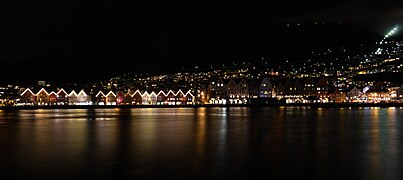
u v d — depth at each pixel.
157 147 47.53
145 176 32.75
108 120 96.25
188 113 135.88
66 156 41.41
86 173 33.69
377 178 32.47
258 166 36.59
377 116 113.50
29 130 69.00
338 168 35.91
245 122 88.25
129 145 49.34
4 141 53.41
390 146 48.84
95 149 45.94
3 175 33.09
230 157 40.88
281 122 88.38
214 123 85.44
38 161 38.72
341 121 91.44
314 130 68.62
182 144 50.19
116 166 36.38
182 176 32.81
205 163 37.88
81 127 75.06
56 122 89.25
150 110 167.75
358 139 55.78
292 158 40.50
